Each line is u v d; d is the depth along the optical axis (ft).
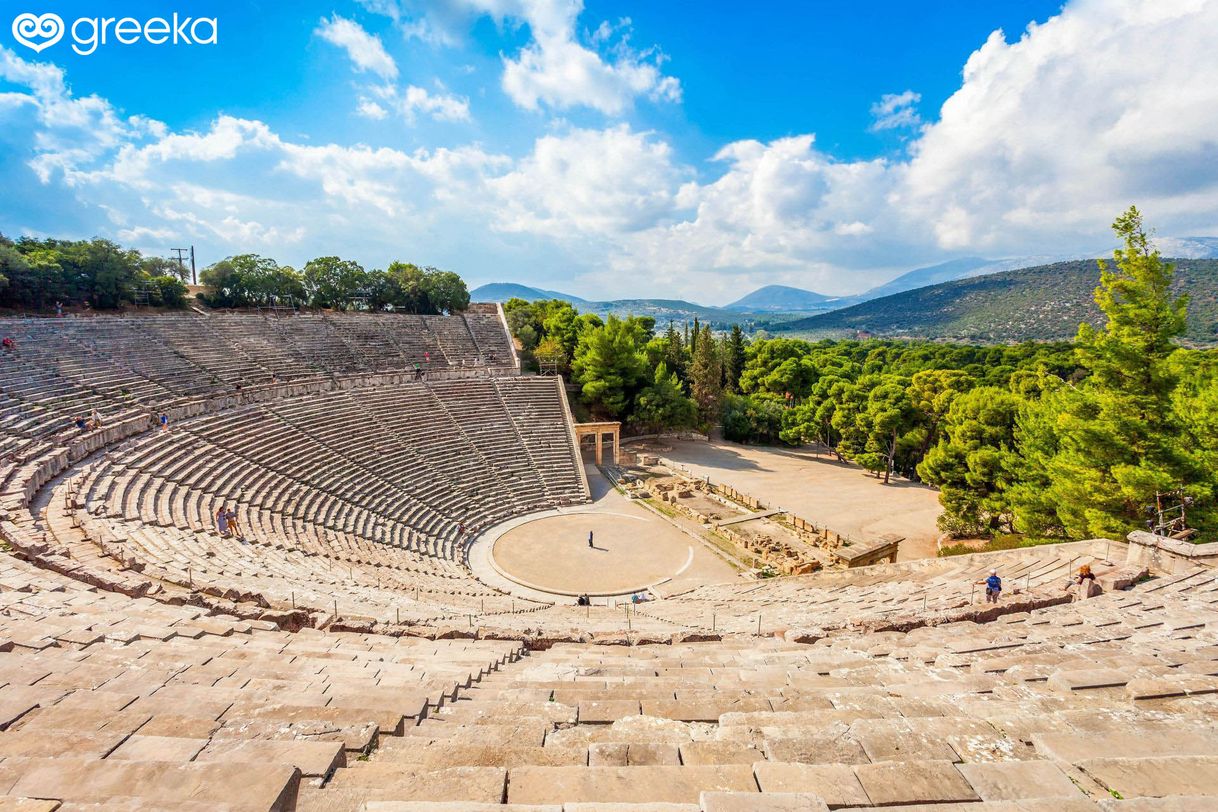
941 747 19.67
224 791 14.96
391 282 245.04
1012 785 16.67
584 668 37.27
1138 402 78.74
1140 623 42.37
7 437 90.02
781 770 17.29
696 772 17.56
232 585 57.36
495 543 126.93
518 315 262.67
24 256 155.12
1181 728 20.29
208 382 142.41
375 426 148.87
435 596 80.84
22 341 120.78
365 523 112.88
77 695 24.93
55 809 13.87
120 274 172.45
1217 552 53.52
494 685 33.19
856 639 44.37
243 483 104.22
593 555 121.19
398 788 16.69
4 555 54.95
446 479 143.43
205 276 203.41
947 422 179.83
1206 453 82.23
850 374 306.96
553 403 190.08
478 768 17.60
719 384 261.85
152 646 34.65
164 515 81.71
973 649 38.32
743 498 156.56
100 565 57.16
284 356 171.83
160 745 19.19
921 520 148.56
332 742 19.76
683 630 56.44
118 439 102.32
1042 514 99.55
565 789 16.84
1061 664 32.40
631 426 240.12
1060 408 101.35
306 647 38.86
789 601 74.18
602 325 252.62
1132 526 77.71
